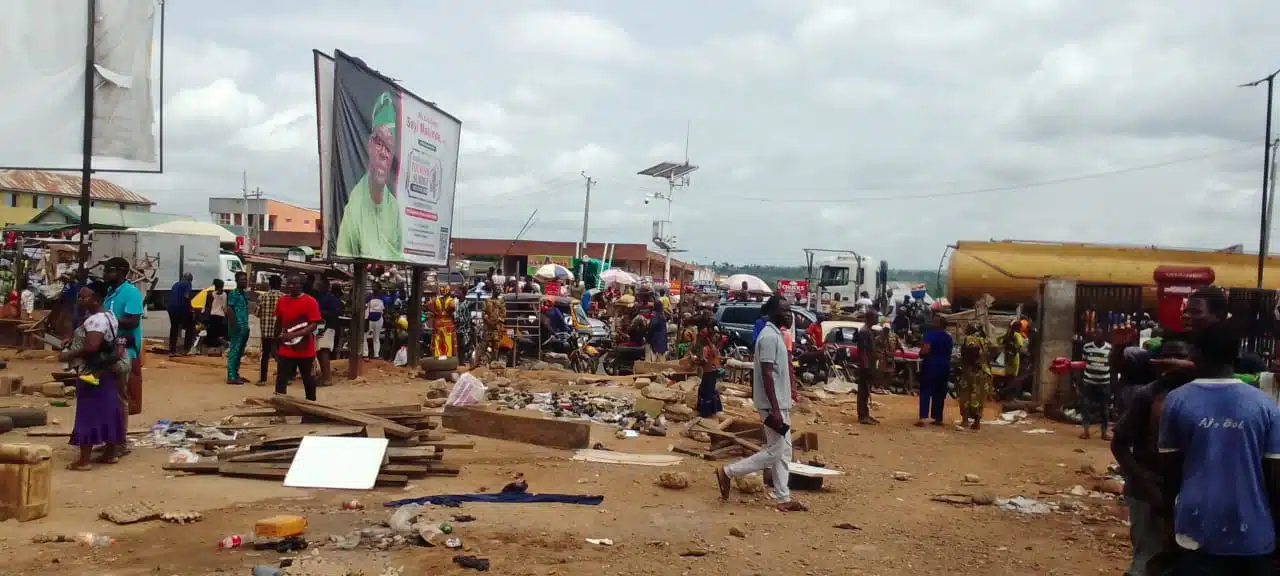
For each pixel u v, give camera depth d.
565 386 17.70
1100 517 9.10
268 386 15.60
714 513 8.40
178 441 10.24
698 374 17.88
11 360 17.73
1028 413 18.56
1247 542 4.05
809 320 26.83
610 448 11.79
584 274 48.75
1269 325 16.89
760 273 88.00
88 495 7.86
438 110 20.03
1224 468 4.12
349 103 16.00
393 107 17.78
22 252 24.75
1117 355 14.05
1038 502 9.84
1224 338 4.25
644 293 26.83
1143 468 5.06
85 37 13.57
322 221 15.78
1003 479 11.38
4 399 12.88
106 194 66.38
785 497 8.85
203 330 21.22
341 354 21.02
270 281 16.11
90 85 13.63
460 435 11.80
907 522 8.59
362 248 16.67
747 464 8.88
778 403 8.73
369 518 7.41
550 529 7.36
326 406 10.39
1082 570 7.06
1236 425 4.13
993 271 26.23
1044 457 13.27
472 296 25.81
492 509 7.93
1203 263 26.30
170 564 6.07
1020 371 20.67
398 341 22.14
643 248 62.94
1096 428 16.75
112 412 9.00
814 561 7.00
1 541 6.45
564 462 10.51
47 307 22.59
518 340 22.61
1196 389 4.30
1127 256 26.25
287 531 6.71
